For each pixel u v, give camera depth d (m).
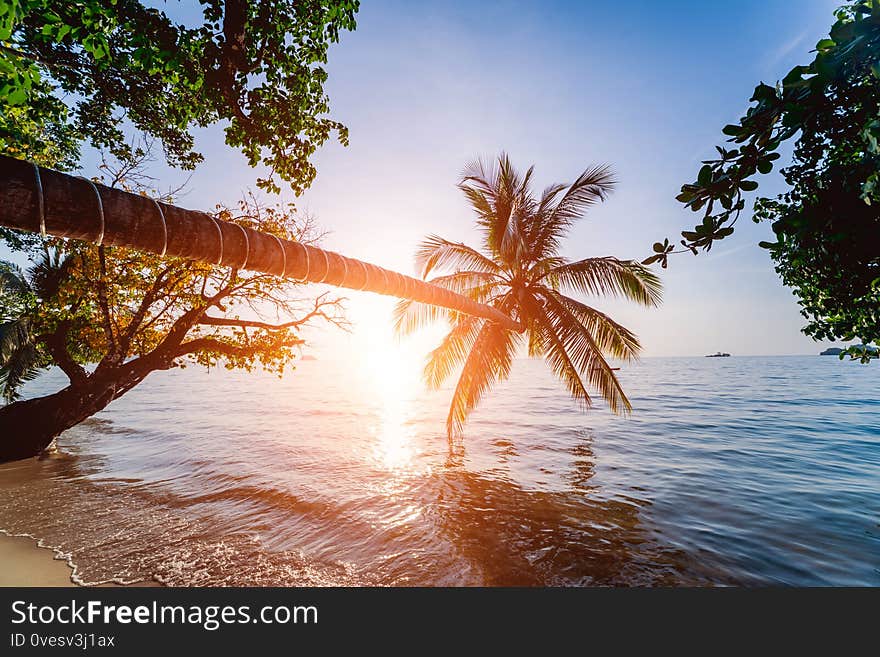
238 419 22.98
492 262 13.12
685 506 9.09
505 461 13.34
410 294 4.69
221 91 3.77
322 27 3.91
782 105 1.45
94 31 2.69
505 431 19.08
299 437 17.44
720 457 13.83
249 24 3.58
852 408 25.75
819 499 9.55
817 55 1.33
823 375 61.72
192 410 27.27
